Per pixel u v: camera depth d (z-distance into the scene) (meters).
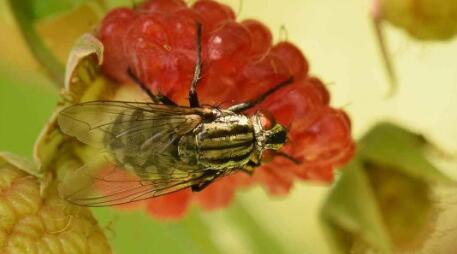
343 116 0.12
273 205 0.14
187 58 0.12
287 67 0.12
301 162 0.12
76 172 0.12
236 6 0.15
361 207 0.13
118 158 0.12
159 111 0.12
